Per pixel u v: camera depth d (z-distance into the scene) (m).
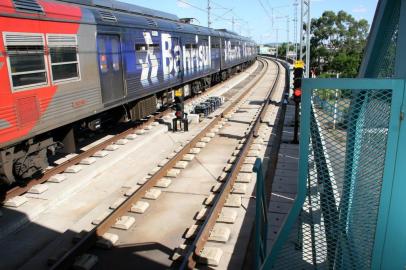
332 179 3.18
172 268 4.98
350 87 2.69
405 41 2.66
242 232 5.81
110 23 10.01
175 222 6.21
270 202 6.81
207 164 9.09
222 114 14.81
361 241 2.96
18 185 7.47
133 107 12.34
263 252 4.34
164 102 15.27
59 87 7.95
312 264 3.54
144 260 5.18
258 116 13.78
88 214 6.52
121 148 10.22
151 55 12.88
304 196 3.04
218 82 27.06
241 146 10.30
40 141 7.78
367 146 2.92
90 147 10.21
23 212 6.46
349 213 3.12
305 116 2.88
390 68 3.13
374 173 2.81
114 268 5.02
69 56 8.27
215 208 6.19
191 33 17.70
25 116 7.02
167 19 16.16
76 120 8.62
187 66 17.11
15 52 6.75
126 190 7.62
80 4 9.59
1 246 5.69
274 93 22.12
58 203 7.07
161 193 7.35
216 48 23.64
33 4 7.20
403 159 2.63
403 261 2.79
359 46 57.66
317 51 57.06
